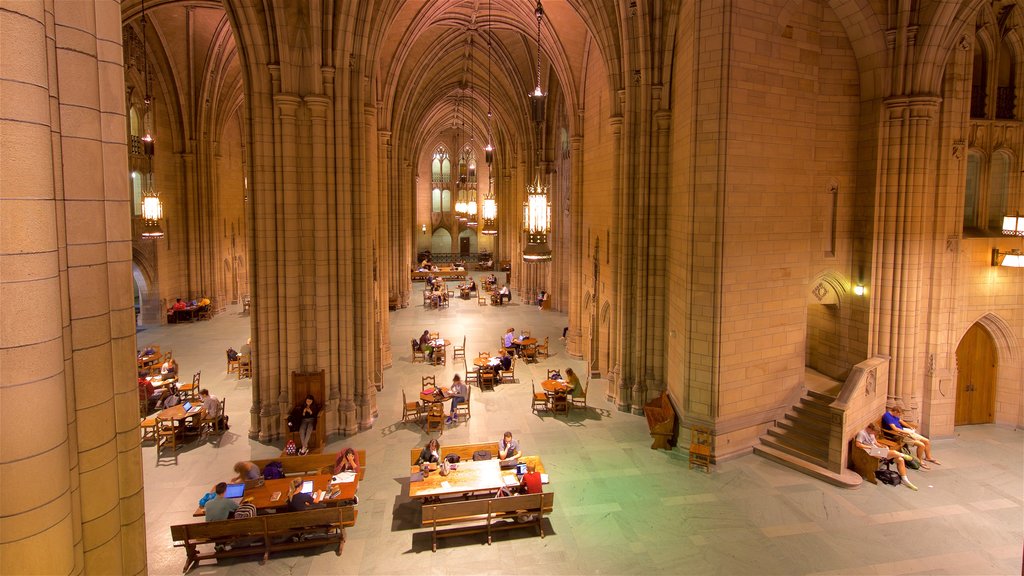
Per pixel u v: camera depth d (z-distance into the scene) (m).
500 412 16.95
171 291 29.19
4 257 3.20
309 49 14.10
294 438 13.90
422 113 38.34
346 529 10.65
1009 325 15.31
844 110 14.72
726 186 12.97
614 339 18.39
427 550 10.00
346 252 14.91
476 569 9.51
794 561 9.76
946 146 14.01
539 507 10.36
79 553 4.01
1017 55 15.16
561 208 32.41
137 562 4.67
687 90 13.98
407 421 16.12
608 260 19.22
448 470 11.14
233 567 9.52
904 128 13.77
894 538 10.45
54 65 3.67
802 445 13.56
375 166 17.81
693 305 13.59
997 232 15.34
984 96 15.20
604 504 11.59
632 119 16.53
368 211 16.28
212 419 14.84
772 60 13.30
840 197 15.04
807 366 17.08
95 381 4.15
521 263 38.97
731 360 13.54
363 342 15.49
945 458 13.82
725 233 13.08
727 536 10.48
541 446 14.45
